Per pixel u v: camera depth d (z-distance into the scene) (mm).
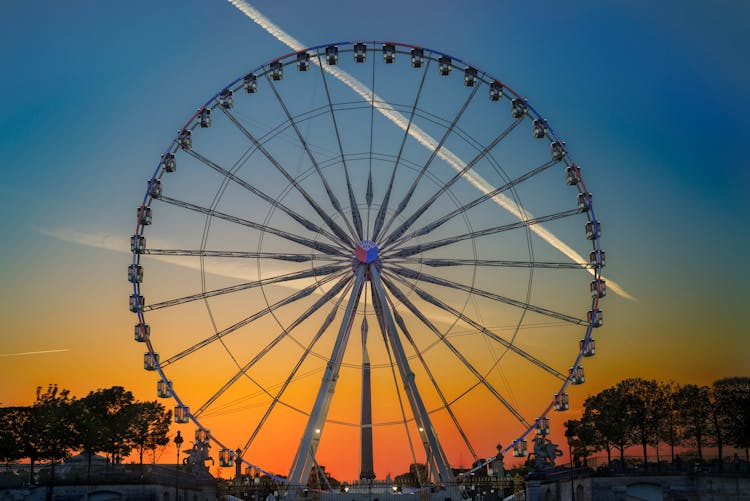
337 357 102188
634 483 117500
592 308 103250
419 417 101688
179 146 105125
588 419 155625
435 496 100250
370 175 105000
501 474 102312
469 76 106188
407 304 103375
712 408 134500
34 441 128625
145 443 153375
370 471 118812
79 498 122000
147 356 101062
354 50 107500
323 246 103688
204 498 137750
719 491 112875
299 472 98812
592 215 104188
